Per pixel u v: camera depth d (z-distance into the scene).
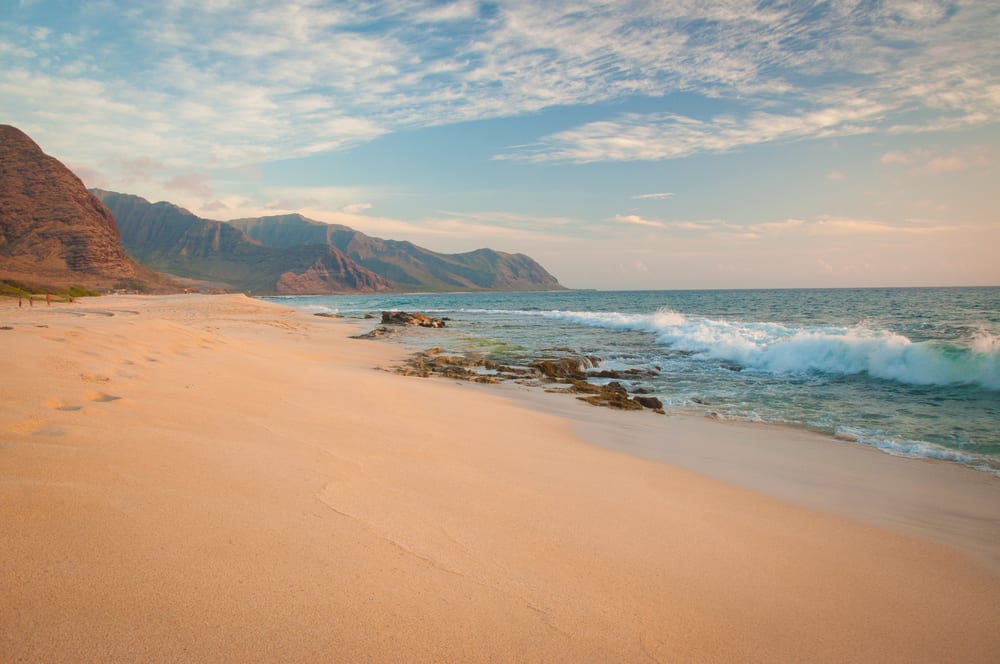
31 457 3.58
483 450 6.20
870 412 11.09
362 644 2.34
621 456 6.96
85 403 5.06
